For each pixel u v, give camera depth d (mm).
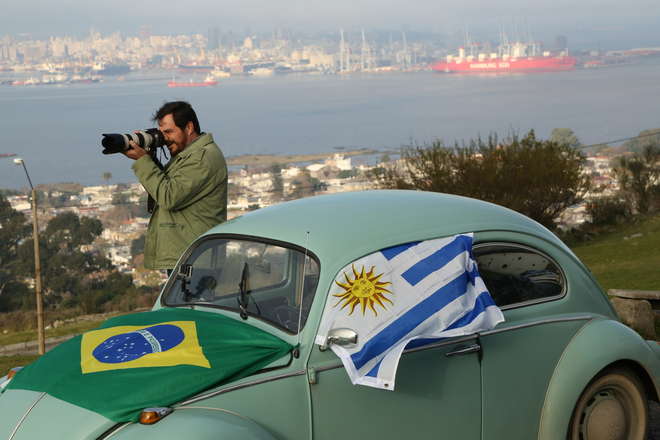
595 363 4012
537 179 29688
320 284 3287
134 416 2824
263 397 3020
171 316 3488
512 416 3766
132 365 3039
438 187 30016
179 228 4887
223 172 4965
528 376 3834
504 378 3732
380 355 3152
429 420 3447
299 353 3160
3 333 38875
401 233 3613
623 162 39094
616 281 20578
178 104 4926
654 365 4270
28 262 80875
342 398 3193
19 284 79375
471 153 30562
